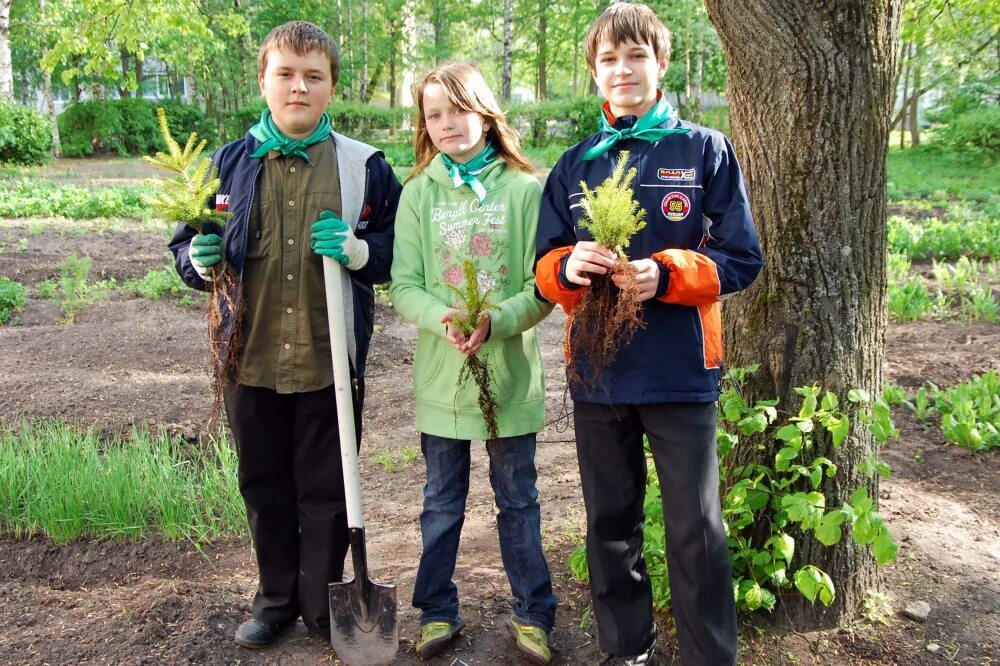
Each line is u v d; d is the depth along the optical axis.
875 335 2.70
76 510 3.62
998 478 4.27
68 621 2.88
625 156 2.12
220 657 2.62
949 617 2.80
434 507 2.62
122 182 17.77
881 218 2.64
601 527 2.42
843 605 2.73
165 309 7.70
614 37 2.24
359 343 2.51
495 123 2.54
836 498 2.69
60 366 5.88
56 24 18.69
